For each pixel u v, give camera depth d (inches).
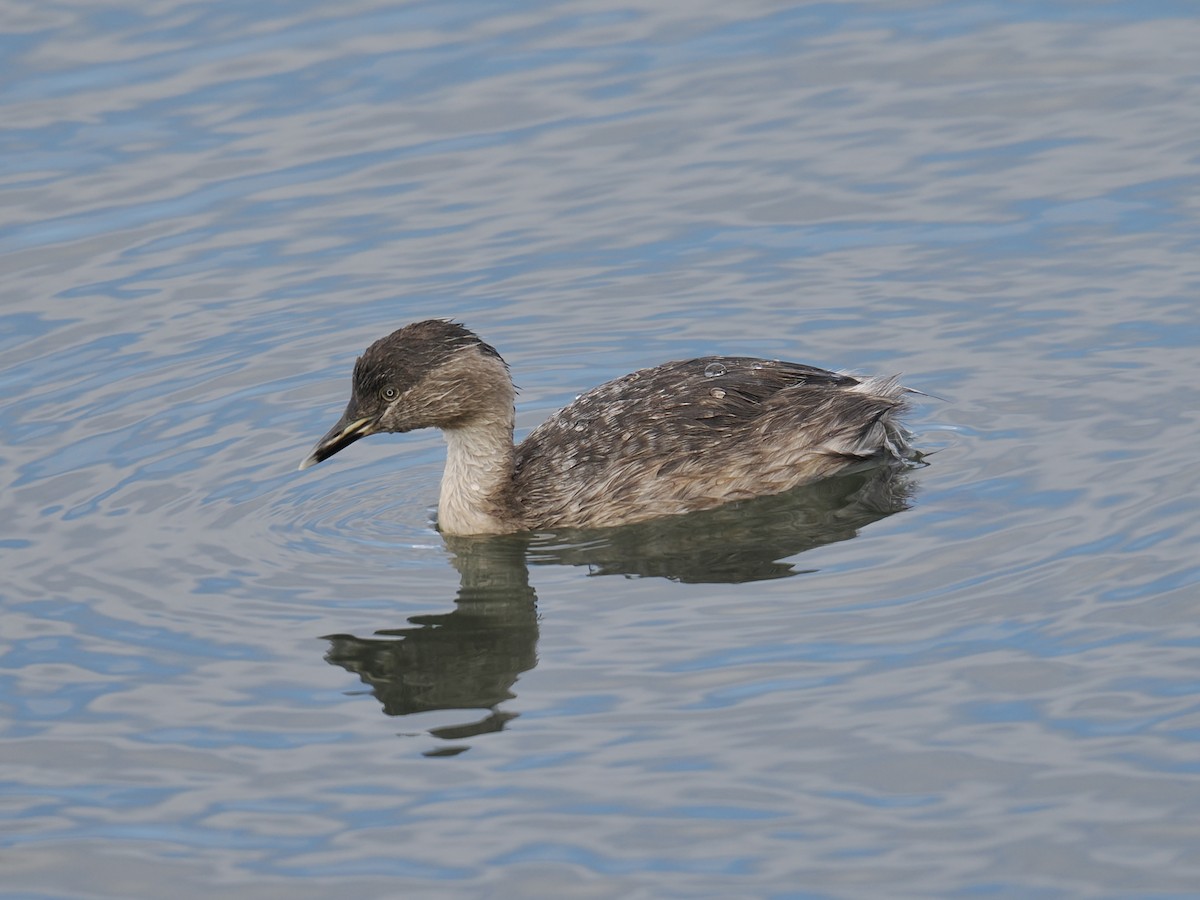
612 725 494.9
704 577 579.2
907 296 760.3
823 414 644.1
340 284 796.0
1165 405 652.1
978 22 965.8
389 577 593.3
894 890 424.5
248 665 538.3
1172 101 880.9
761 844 442.9
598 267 799.7
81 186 864.3
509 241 820.0
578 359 738.8
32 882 445.4
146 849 455.2
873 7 990.4
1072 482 608.4
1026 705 488.7
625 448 633.6
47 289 797.2
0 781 485.1
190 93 928.3
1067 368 690.8
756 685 508.1
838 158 862.5
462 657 537.0
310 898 433.4
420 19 989.2
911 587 554.9
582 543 618.5
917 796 456.4
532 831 453.1
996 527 585.6
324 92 927.0
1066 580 548.1
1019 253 780.6
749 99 909.8
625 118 899.4
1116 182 825.5
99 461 676.1
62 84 936.9
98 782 483.2
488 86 930.1
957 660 511.8
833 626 536.7
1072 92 896.3
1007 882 424.8
